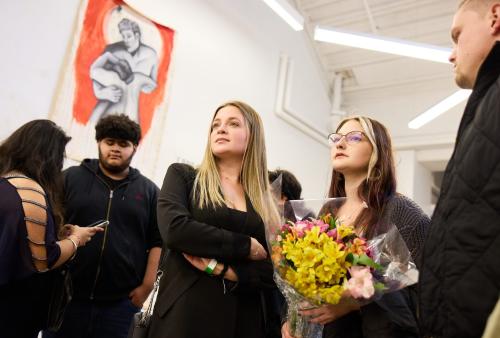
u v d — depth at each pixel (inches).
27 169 54.2
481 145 28.5
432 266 30.4
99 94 111.9
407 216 44.1
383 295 38.1
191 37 143.3
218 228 47.4
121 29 119.4
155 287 53.2
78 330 65.0
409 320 36.8
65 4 108.0
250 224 50.3
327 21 205.9
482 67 32.3
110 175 76.7
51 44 104.1
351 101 244.4
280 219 45.1
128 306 71.4
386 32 199.0
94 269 67.7
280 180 55.5
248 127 57.6
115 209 73.0
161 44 130.6
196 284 45.6
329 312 39.8
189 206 51.4
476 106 32.0
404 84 223.8
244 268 46.0
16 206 48.9
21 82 97.7
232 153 55.6
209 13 151.8
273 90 183.5
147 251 77.5
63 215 59.9
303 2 199.0
